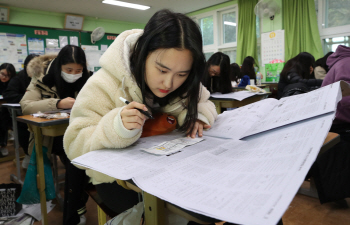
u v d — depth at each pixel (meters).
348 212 1.43
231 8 5.63
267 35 5.05
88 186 0.97
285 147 0.48
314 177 1.40
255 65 5.29
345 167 1.36
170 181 0.41
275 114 0.74
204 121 0.82
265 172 0.39
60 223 1.47
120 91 0.72
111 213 0.80
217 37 5.95
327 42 4.57
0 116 2.74
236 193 0.35
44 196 1.32
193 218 0.39
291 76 2.54
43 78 1.66
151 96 0.77
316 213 1.44
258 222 0.27
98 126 0.63
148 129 0.79
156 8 5.72
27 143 1.98
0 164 2.63
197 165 0.48
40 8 5.34
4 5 4.99
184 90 0.76
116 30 6.74
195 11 6.22
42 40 5.48
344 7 4.29
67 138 0.71
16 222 1.45
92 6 5.38
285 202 0.30
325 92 0.68
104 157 0.56
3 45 5.02
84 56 1.72
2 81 3.20
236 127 0.79
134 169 0.48
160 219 0.44
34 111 1.58
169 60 0.59
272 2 4.65
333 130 1.43
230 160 0.49
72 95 1.82
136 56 0.66
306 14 4.55
